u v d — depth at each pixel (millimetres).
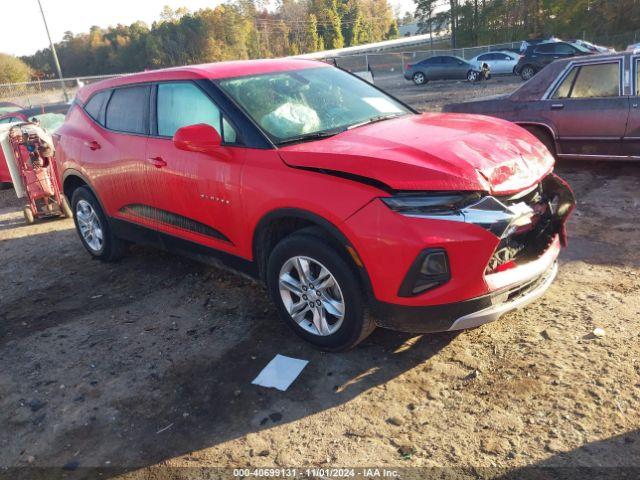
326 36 129625
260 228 3568
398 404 3016
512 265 3180
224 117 3801
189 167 4004
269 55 123188
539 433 2695
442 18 69750
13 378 3666
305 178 3236
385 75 39969
